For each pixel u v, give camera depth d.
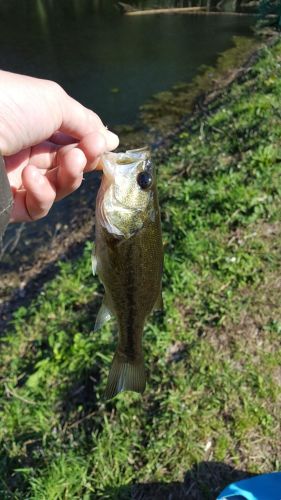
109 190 0.22
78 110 0.24
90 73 1.23
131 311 0.24
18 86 0.22
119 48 1.40
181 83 1.14
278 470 0.35
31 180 0.23
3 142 0.22
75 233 0.67
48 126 0.23
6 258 0.67
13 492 0.37
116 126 0.97
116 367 0.26
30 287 0.60
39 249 0.67
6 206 0.20
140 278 0.24
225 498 0.31
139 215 0.23
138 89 1.12
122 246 0.23
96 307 0.49
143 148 0.24
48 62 1.31
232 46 1.34
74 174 0.23
